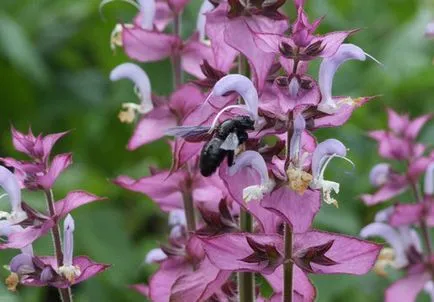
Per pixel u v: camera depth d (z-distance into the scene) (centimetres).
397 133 84
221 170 70
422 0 142
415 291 83
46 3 136
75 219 101
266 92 70
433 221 82
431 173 82
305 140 70
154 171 78
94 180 108
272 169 69
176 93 77
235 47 70
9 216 71
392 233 83
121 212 113
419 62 116
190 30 110
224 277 72
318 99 67
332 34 68
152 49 79
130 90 115
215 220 74
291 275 70
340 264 70
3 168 70
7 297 91
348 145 104
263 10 71
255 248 69
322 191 69
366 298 95
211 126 68
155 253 79
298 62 68
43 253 92
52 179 71
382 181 83
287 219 68
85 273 71
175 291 72
